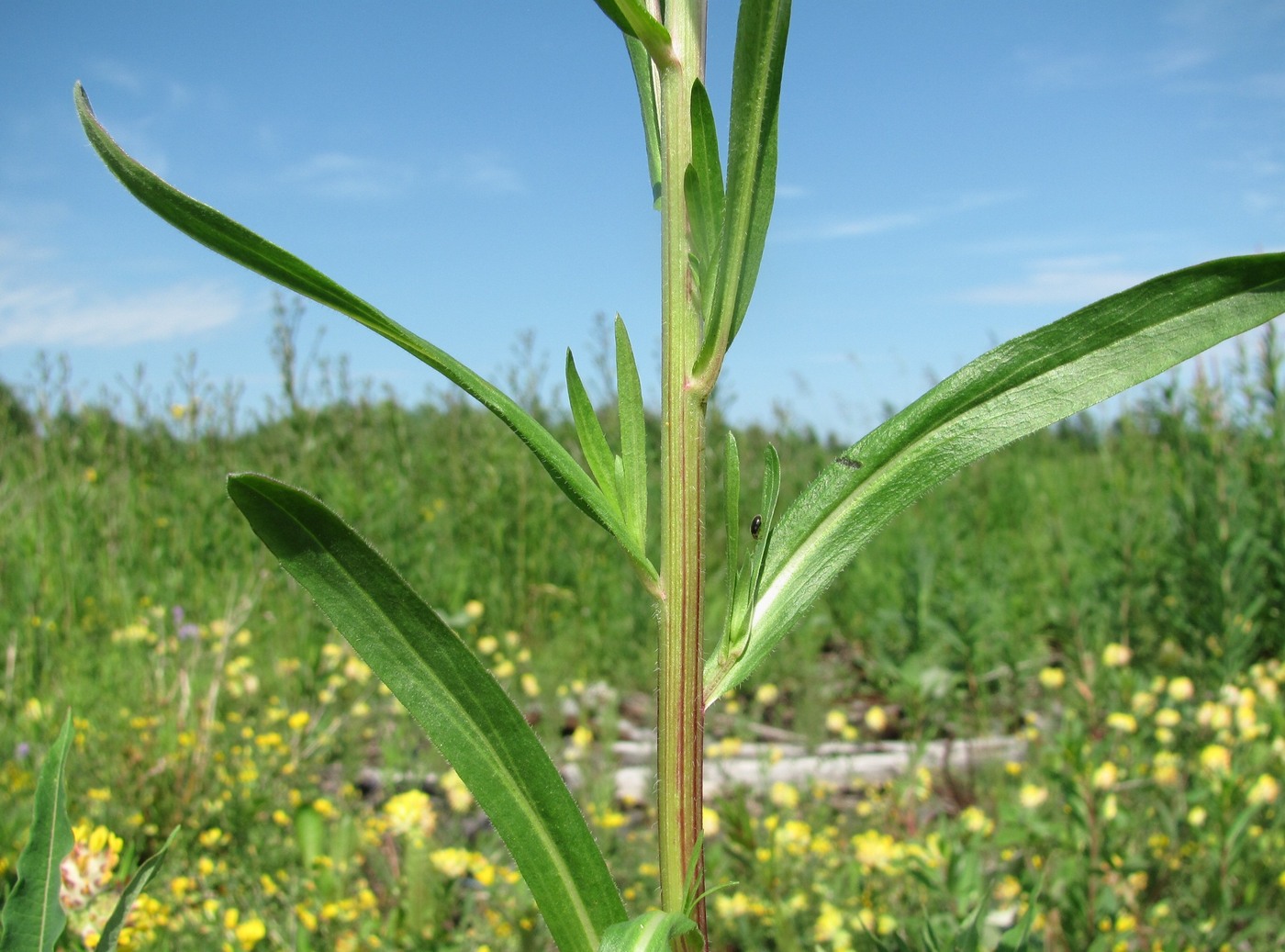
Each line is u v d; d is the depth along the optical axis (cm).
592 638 554
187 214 95
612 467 115
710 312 109
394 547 595
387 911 286
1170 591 503
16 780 311
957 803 341
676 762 109
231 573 575
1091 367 114
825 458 779
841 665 536
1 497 623
